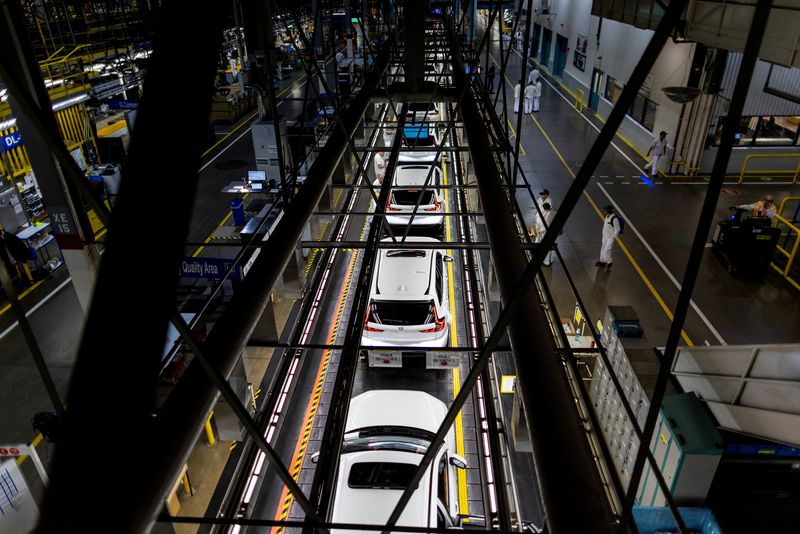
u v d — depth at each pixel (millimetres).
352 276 10703
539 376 1717
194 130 717
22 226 12867
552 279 11398
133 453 619
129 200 660
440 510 5324
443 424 1464
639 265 11961
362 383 8023
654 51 842
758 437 5094
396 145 6477
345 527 2316
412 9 6348
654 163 16859
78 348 585
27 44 4996
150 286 635
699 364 5793
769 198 12344
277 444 6922
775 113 16141
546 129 22438
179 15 743
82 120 15859
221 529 5566
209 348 2092
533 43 37938
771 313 10383
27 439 7777
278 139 4770
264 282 2693
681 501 5289
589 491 1270
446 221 13148
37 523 558
